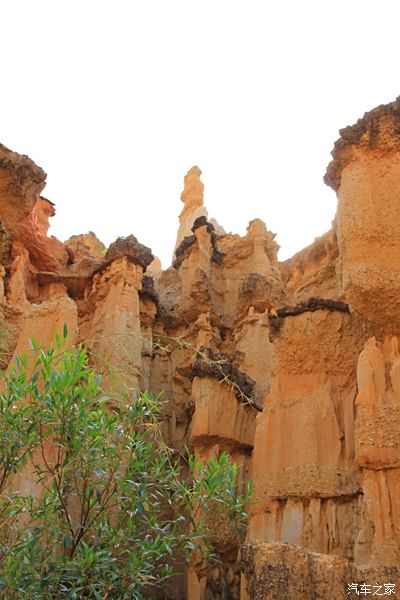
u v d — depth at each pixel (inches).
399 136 522.0
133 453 325.4
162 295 866.1
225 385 608.7
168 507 539.2
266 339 772.6
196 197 1523.1
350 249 493.4
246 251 909.2
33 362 447.2
